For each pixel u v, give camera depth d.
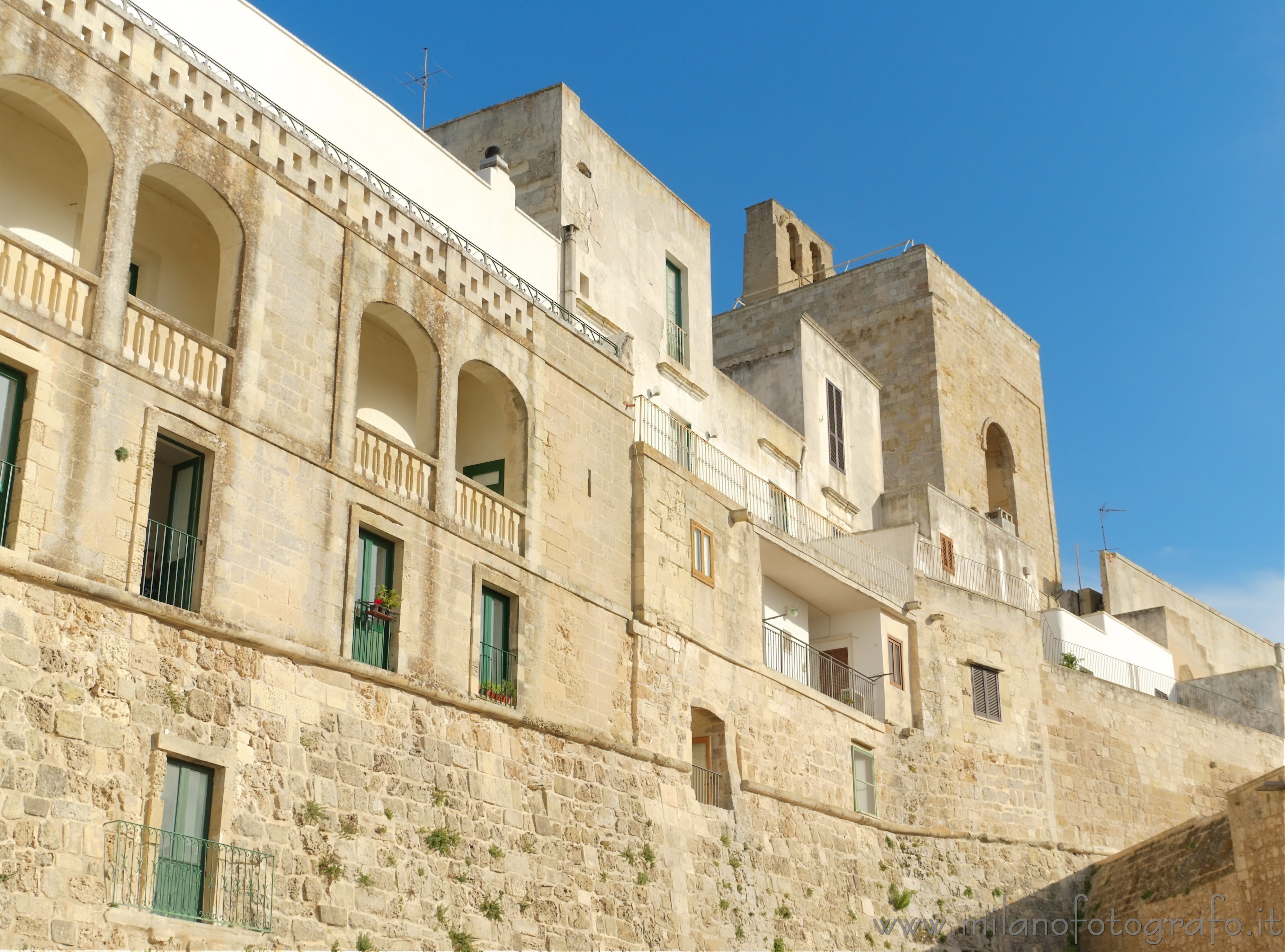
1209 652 64.50
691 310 41.38
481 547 29.28
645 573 33.56
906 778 41.09
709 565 36.16
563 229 36.22
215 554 24.00
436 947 25.42
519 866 27.73
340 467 26.66
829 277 61.72
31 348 22.14
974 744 43.50
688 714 33.84
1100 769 48.06
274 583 24.91
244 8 29.02
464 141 38.66
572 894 28.66
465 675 28.17
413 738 26.61
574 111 38.03
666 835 31.70
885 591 42.78
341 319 27.45
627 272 38.72
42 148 25.28
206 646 23.56
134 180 24.25
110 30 24.53
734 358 49.53
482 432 32.19
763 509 40.91
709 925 31.81
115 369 23.22
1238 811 36.56
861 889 37.56
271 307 26.11
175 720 22.67
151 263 26.61
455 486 29.12
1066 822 45.88
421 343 29.44
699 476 38.31
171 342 24.44
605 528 33.06
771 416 44.66
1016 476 61.19
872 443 51.31
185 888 22.20
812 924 35.06
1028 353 64.50
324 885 24.00
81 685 21.58
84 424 22.59
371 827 25.19
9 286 22.27
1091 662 54.56
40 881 20.20
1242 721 57.41
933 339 56.97
